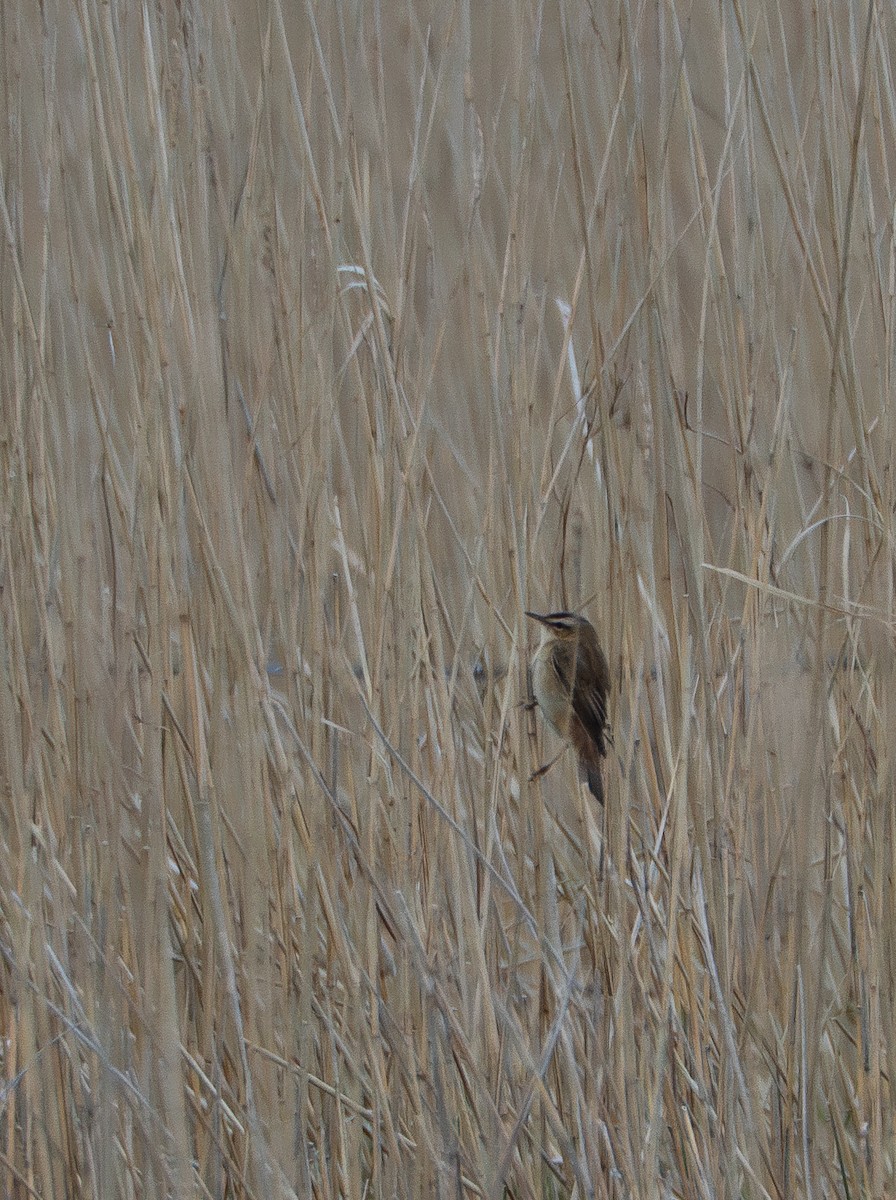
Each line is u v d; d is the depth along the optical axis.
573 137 5.21
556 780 6.23
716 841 5.30
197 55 5.38
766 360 6.04
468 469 6.22
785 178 5.40
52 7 5.74
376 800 5.24
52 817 5.51
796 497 6.21
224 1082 5.54
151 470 5.23
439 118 6.21
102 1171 4.86
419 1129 5.07
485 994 5.12
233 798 5.51
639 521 5.44
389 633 5.52
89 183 5.85
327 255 5.72
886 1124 5.42
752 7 5.88
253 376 5.83
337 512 5.79
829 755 5.79
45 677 5.59
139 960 5.37
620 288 5.66
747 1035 5.27
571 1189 5.43
